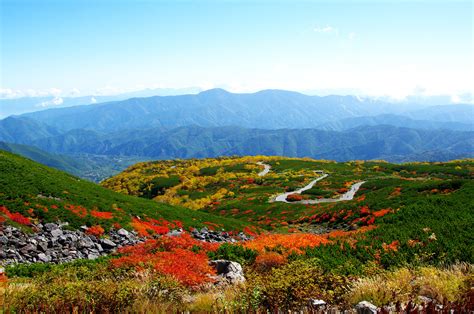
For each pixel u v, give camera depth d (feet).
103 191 152.25
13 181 109.50
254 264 56.29
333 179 383.24
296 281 31.09
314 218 200.23
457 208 86.79
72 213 103.91
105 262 60.49
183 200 385.70
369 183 317.83
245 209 281.74
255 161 641.40
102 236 99.76
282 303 28.91
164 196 414.00
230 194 363.97
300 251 64.69
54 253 81.30
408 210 92.79
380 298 29.19
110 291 31.12
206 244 73.26
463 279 31.86
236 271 52.11
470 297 24.97
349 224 160.56
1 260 69.41
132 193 468.34
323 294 31.07
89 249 88.94
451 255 48.49
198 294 38.70
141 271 44.70
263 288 30.60
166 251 63.57
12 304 28.58
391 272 42.80
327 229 169.68
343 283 34.63
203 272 49.70
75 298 29.71
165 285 36.09
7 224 84.02
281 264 53.83
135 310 28.76
